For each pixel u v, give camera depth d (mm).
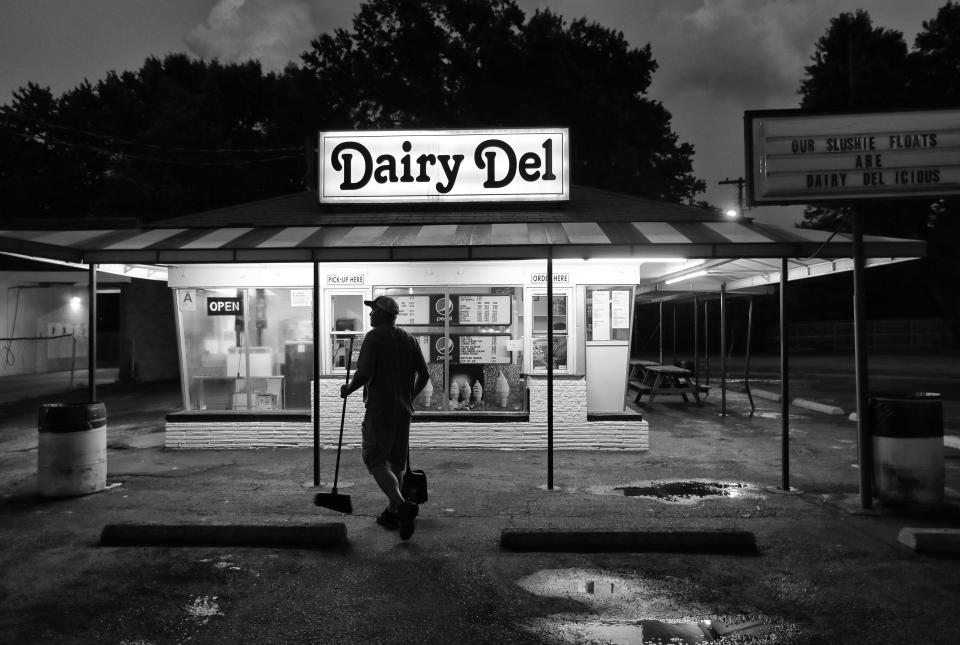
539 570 4984
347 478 7844
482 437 9602
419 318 9914
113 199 26453
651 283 12703
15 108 31453
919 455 6320
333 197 10008
